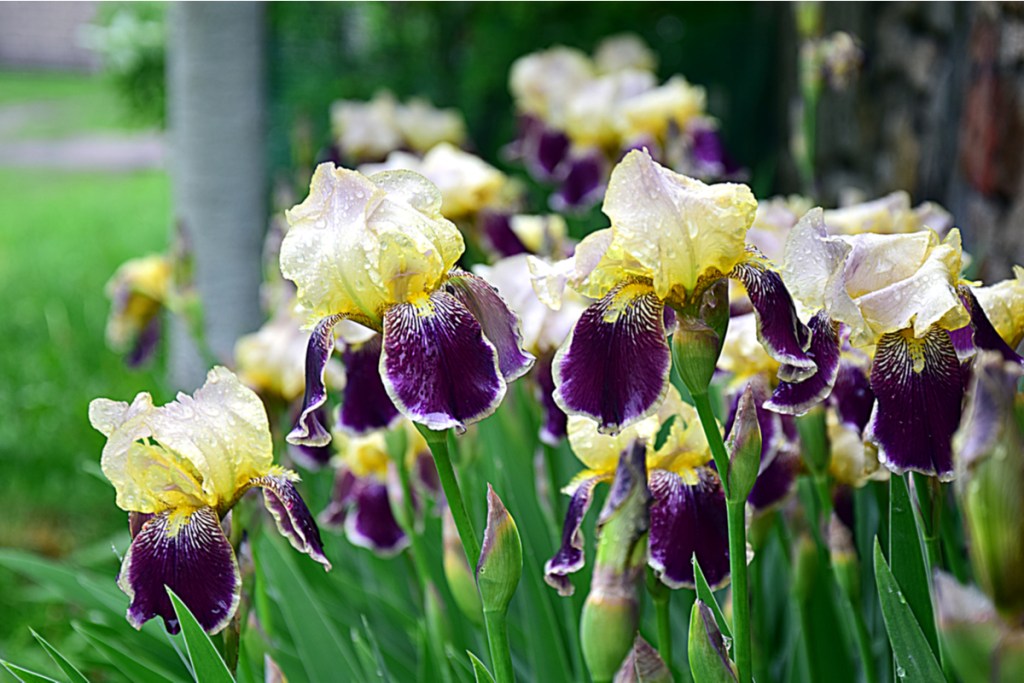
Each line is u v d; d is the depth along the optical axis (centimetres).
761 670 124
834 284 105
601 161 230
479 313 106
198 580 108
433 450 104
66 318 409
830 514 119
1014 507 91
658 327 104
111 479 109
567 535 113
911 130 211
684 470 114
